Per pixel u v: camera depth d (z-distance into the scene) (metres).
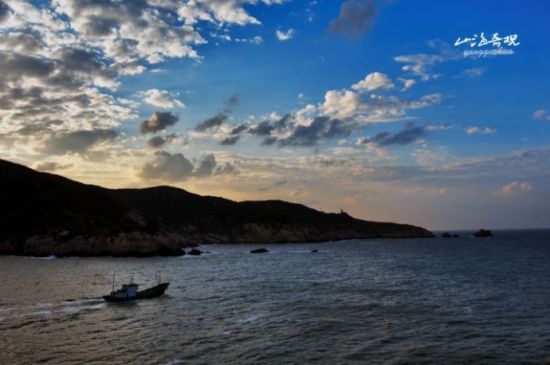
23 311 41.62
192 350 29.45
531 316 40.25
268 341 31.66
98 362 26.97
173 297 50.97
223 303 47.03
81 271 76.12
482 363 27.25
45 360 27.28
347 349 29.83
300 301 48.34
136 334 33.56
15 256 109.31
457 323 37.38
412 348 30.11
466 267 88.56
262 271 82.81
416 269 85.62
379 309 43.47
